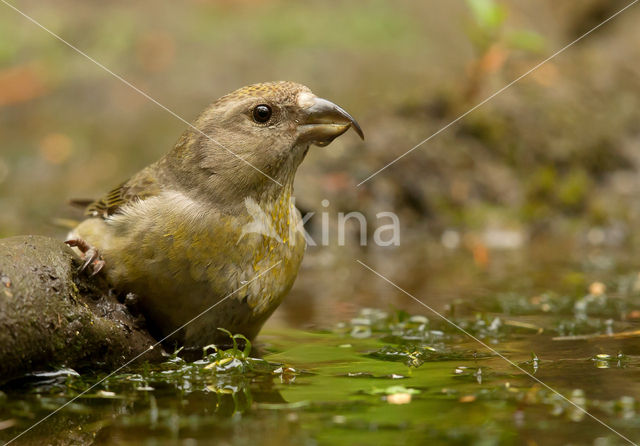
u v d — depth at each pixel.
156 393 6.30
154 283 7.32
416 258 13.72
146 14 24.58
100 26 23.84
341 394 6.24
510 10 22.77
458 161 16.36
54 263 6.74
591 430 5.32
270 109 7.58
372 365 7.22
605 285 11.02
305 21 24.08
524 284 11.29
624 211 15.93
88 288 7.09
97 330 6.82
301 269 13.07
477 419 5.57
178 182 7.57
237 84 20.81
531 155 16.81
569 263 12.83
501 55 16.81
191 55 22.23
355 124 7.72
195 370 6.97
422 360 7.40
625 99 18.84
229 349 7.65
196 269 7.30
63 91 21.23
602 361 7.18
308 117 7.66
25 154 18.45
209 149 7.48
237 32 23.41
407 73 20.45
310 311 10.04
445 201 15.85
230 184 7.42
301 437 5.26
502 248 14.47
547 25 23.09
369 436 5.27
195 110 19.95
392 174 15.88
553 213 16.02
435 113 17.05
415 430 5.36
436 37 23.11
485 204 16.03
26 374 6.41
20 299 6.31
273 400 6.10
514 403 5.92
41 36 23.25
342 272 12.75
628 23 22.94
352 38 23.03
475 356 7.52
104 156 18.17
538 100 17.72
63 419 5.69
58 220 10.66
